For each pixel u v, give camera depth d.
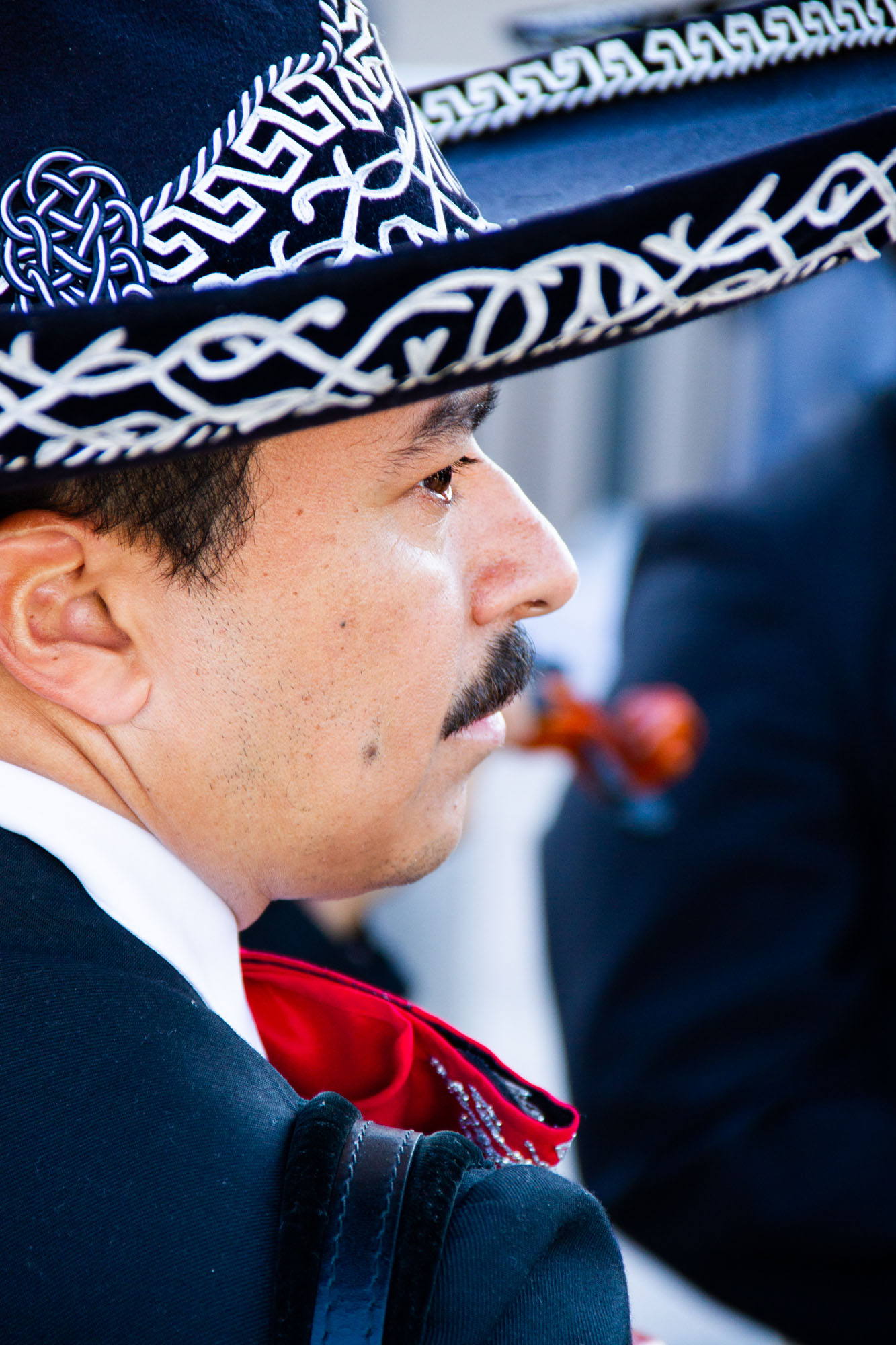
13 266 2.12
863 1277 4.29
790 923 4.48
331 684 2.51
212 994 2.55
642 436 11.92
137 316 1.82
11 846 2.38
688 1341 7.82
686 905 4.50
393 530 2.51
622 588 6.11
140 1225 1.97
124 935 2.35
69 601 2.42
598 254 1.99
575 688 5.07
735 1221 4.38
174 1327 1.91
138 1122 2.05
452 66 9.59
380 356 1.93
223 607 2.43
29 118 2.12
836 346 9.35
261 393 1.92
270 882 2.73
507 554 2.72
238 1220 1.99
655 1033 4.48
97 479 2.34
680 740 4.57
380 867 2.78
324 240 2.23
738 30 3.20
